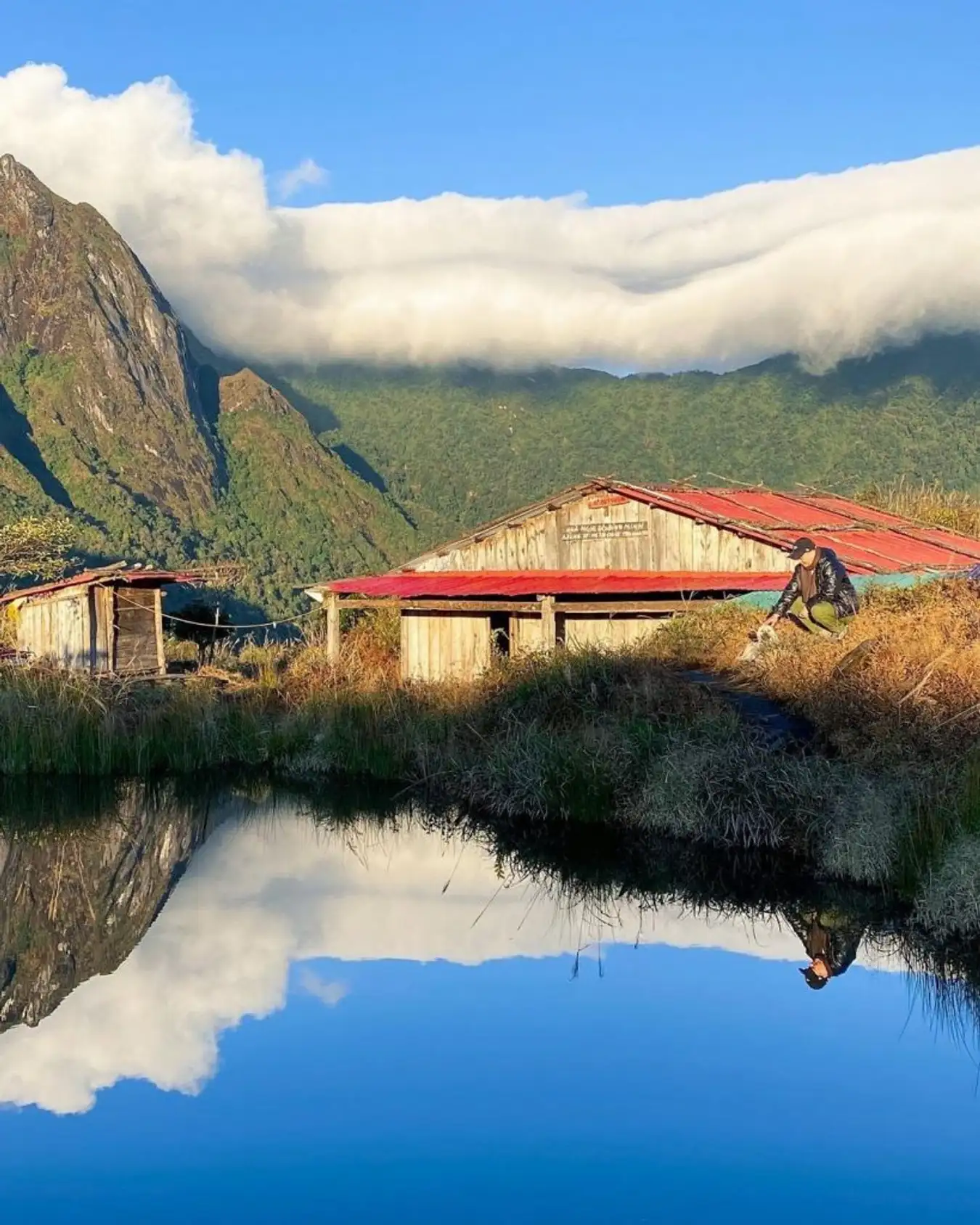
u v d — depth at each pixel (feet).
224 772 65.98
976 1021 30.01
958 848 35.96
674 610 71.67
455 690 66.85
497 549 88.53
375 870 47.60
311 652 92.17
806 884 41.16
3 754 66.39
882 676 45.73
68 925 41.09
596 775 49.75
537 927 39.09
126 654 96.58
